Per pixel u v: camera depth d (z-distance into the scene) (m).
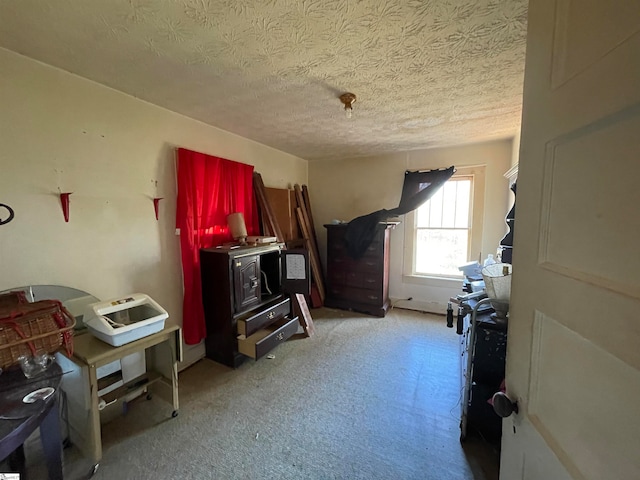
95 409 1.53
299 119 2.68
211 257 2.59
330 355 2.82
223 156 3.01
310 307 4.21
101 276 2.02
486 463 1.60
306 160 4.59
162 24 1.33
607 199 0.44
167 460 1.61
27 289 1.64
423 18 1.29
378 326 3.54
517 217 0.76
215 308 2.64
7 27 1.35
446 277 3.91
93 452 1.53
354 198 4.38
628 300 0.40
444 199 3.88
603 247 0.45
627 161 0.41
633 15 0.40
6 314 1.28
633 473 0.39
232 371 2.54
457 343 3.07
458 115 2.58
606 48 0.45
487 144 3.51
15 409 1.06
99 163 1.98
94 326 1.67
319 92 2.10
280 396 2.19
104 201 2.02
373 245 3.84
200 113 2.52
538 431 0.65
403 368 2.58
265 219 3.45
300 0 1.18
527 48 0.72
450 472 1.54
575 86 0.53
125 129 2.12
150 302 1.93
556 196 0.59
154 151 2.33
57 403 1.38
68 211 1.83
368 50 1.56
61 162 1.79
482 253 3.62
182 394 2.21
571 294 0.53
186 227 2.51
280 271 3.13
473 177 3.62
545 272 0.63
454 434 1.81
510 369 0.80
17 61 1.59
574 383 0.52
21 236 1.65
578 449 0.50
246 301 2.71
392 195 4.12
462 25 1.35
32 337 1.24
